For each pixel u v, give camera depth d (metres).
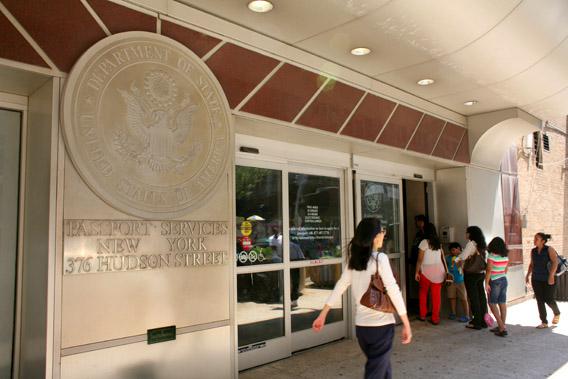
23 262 3.90
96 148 3.72
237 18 4.77
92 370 3.64
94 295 3.68
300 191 6.60
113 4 3.91
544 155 13.15
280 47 5.32
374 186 7.93
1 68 3.42
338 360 5.98
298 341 6.33
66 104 3.58
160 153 4.12
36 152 3.80
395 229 8.34
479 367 5.82
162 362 4.04
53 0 3.59
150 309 3.99
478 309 7.80
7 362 3.85
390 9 4.66
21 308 3.88
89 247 3.68
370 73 6.50
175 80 4.27
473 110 8.71
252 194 5.88
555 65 6.62
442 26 5.08
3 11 3.36
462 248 8.98
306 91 5.64
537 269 8.18
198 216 4.38
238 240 5.66
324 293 6.80
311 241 6.68
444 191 9.30
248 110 4.96
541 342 7.02
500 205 10.25
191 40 4.45
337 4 4.52
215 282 4.47
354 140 6.35
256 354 5.73
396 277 8.34
